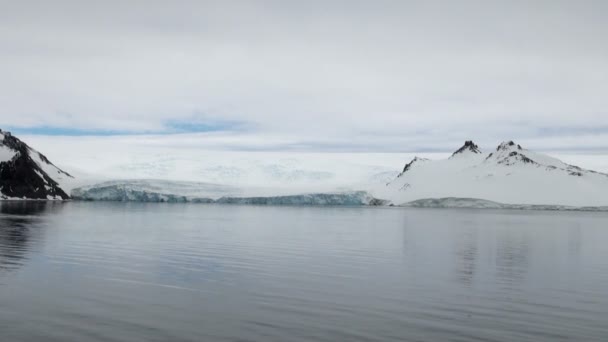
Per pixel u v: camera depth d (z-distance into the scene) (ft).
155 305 71.36
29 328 59.77
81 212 311.88
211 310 69.36
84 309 68.23
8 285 81.51
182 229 202.59
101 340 56.44
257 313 68.23
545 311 72.08
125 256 117.80
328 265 110.42
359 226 243.60
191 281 89.04
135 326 61.57
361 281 92.02
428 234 203.31
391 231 214.69
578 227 274.98
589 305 75.92
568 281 95.71
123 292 78.89
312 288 84.74
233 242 155.22
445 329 62.75
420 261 120.16
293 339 58.08
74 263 104.94
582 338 60.08
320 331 61.00
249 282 89.10
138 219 258.98
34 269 96.68
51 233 167.02
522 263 119.75
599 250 150.41
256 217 310.45
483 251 143.84
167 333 59.31
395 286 87.97
